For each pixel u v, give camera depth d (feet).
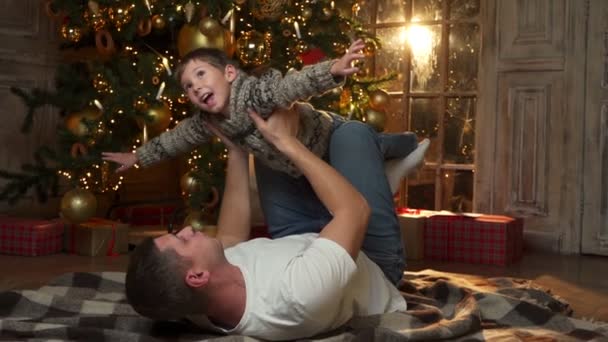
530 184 16.62
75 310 8.40
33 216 17.12
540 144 16.51
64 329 7.26
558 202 16.34
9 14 16.69
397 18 18.11
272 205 9.26
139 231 17.51
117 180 15.71
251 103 7.70
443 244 15.08
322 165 7.47
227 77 7.91
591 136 16.07
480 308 8.77
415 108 17.95
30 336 7.29
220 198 14.40
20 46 16.85
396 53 18.12
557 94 16.34
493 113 16.97
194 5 13.78
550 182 16.42
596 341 7.84
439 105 17.67
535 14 16.52
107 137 14.39
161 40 16.02
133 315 8.15
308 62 15.07
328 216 9.19
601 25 15.94
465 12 17.40
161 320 7.70
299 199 9.18
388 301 8.17
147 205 19.12
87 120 14.24
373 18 18.33
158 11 14.23
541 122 16.49
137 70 14.78
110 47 14.75
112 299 9.09
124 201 18.97
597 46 15.98
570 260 15.37
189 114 15.16
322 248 6.98
